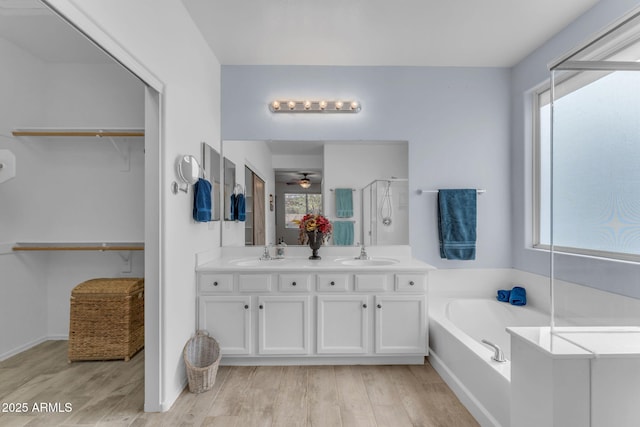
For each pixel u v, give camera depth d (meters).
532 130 3.09
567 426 1.20
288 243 3.17
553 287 1.44
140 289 2.90
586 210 1.36
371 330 2.59
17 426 1.83
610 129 1.32
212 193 2.89
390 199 3.21
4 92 2.79
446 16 2.44
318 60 3.09
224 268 2.53
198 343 2.47
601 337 1.31
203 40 2.70
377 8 2.34
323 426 1.86
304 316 2.57
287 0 2.25
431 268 2.56
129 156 3.18
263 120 3.18
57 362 2.67
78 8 1.30
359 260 2.99
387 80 3.21
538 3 2.29
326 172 3.19
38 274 3.06
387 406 2.05
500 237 3.25
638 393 1.21
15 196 2.89
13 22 2.50
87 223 3.17
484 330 2.96
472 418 1.93
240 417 1.94
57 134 2.84
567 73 1.43
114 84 3.21
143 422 1.88
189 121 2.41
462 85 3.23
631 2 2.07
